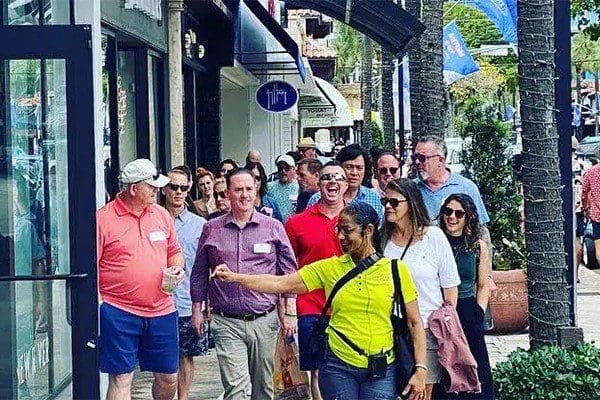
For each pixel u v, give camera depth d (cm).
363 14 1645
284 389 1017
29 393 891
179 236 1123
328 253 1017
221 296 971
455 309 909
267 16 2298
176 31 1731
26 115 892
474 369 893
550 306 987
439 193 1120
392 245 913
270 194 1688
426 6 1711
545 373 948
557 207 987
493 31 4359
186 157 2141
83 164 846
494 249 1648
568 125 1196
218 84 2345
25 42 827
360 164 1130
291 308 985
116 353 930
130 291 928
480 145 1670
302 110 4897
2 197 909
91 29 834
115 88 1349
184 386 1113
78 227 853
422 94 1723
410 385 800
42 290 880
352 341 795
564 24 1174
